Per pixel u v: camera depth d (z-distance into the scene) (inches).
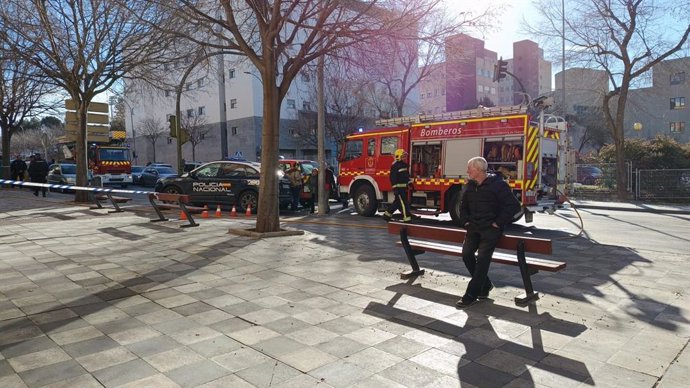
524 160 452.1
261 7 383.2
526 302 206.7
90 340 166.1
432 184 520.4
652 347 160.9
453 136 503.8
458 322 184.5
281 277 252.1
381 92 1326.3
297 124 1705.2
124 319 187.5
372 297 216.5
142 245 341.7
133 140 2394.2
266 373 140.3
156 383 133.9
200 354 154.1
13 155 2970.0
